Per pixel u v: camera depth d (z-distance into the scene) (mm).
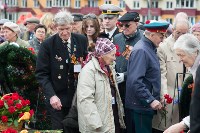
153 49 8992
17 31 11789
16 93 8484
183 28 9367
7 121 7934
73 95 8789
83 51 8914
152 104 8664
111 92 8672
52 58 8742
